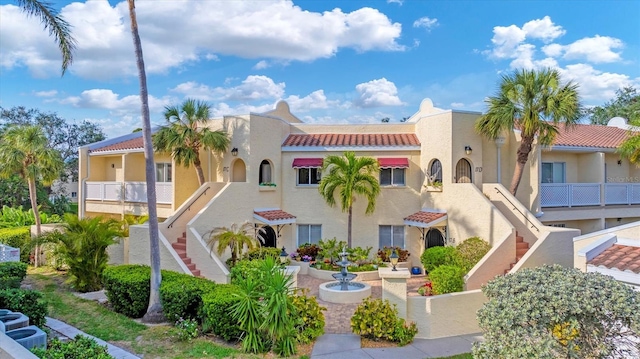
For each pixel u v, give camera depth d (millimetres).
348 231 25047
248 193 25641
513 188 23516
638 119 23047
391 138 28531
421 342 14320
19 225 35531
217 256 22359
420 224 24453
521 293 9102
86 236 19734
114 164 34344
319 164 26922
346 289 19891
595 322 8461
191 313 15125
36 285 21250
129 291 15820
